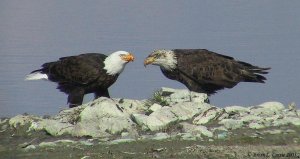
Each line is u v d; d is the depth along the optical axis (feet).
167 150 44.09
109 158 42.93
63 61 61.21
